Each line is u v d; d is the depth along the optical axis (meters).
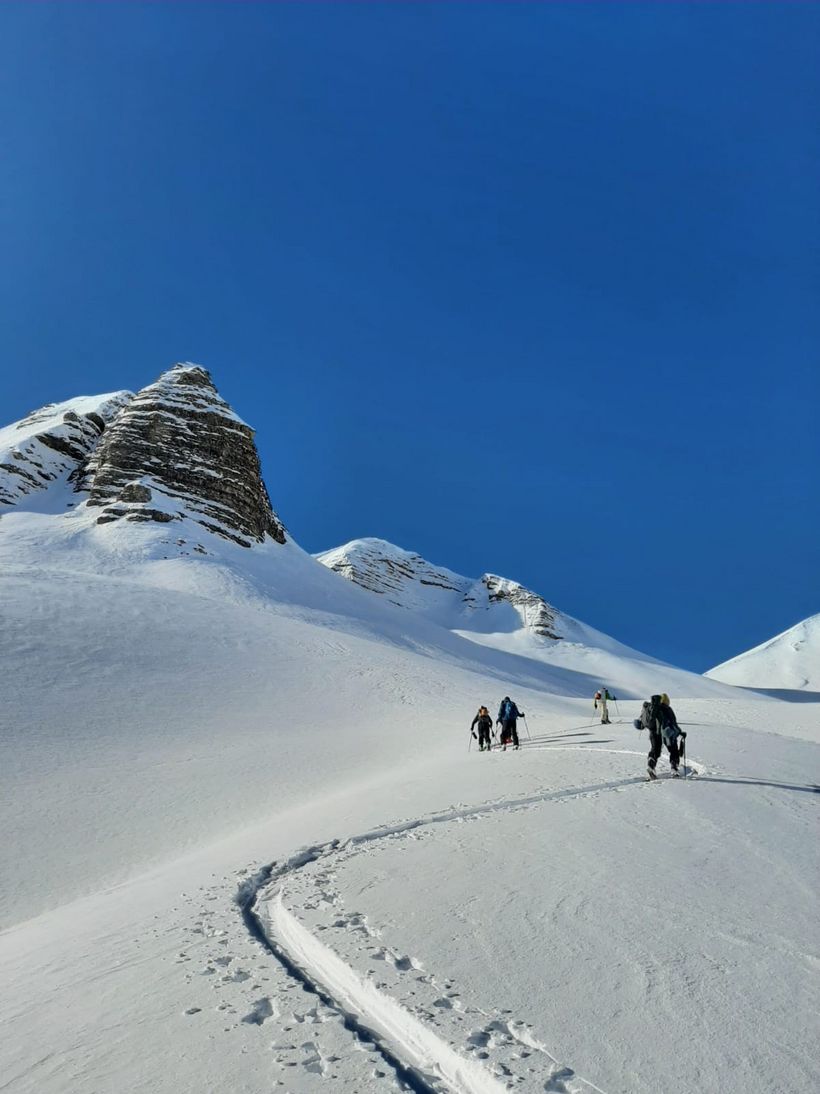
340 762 25.73
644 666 156.75
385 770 23.95
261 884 8.90
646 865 7.80
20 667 34.41
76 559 74.62
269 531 108.50
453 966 5.22
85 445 112.69
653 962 5.25
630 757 17.66
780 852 8.40
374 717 37.00
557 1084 3.65
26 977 6.58
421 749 28.39
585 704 53.44
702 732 22.20
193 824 17.78
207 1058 4.23
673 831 9.39
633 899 6.66
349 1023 4.65
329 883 7.80
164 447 100.88
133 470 97.38
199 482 100.00
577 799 11.85
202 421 106.38
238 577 76.56
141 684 35.66
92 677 35.19
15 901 12.89
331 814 14.11
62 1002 5.57
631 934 5.80
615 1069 3.83
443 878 7.60
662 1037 4.17
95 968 6.35
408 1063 4.16
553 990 4.80
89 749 25.70
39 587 49.62
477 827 10.09
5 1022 5.35
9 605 43.84
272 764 25.02
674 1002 4.62
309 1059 4.12
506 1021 4.36
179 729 29.95
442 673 52.38
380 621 85.75
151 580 71.56
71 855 15.55
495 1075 3.70
